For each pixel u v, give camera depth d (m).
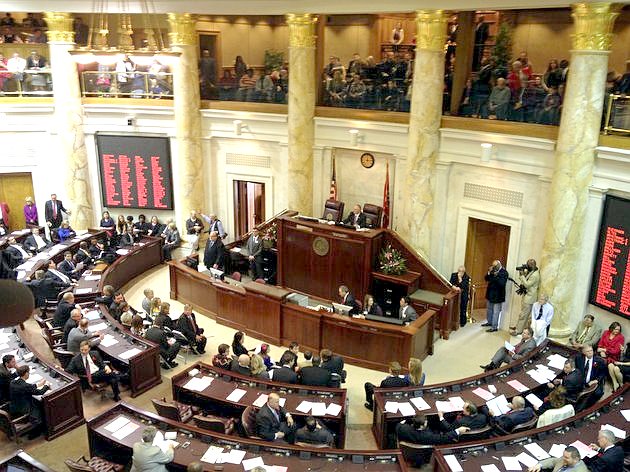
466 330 13.17
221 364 9.72
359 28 17.80
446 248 13.84
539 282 11.77
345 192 15.52
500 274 12.67
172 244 16.72
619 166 10.52
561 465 6.87
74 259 14.52
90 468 6.78
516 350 10.51
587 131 10.66
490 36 14.40
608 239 10.94
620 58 13.23
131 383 10.03
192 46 15.69
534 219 12.13
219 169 17.03
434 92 12.77
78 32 17.48
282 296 11.97
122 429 7.62
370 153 14.77
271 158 16.25
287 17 14.23
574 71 10.53
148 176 16.94
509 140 12.01
